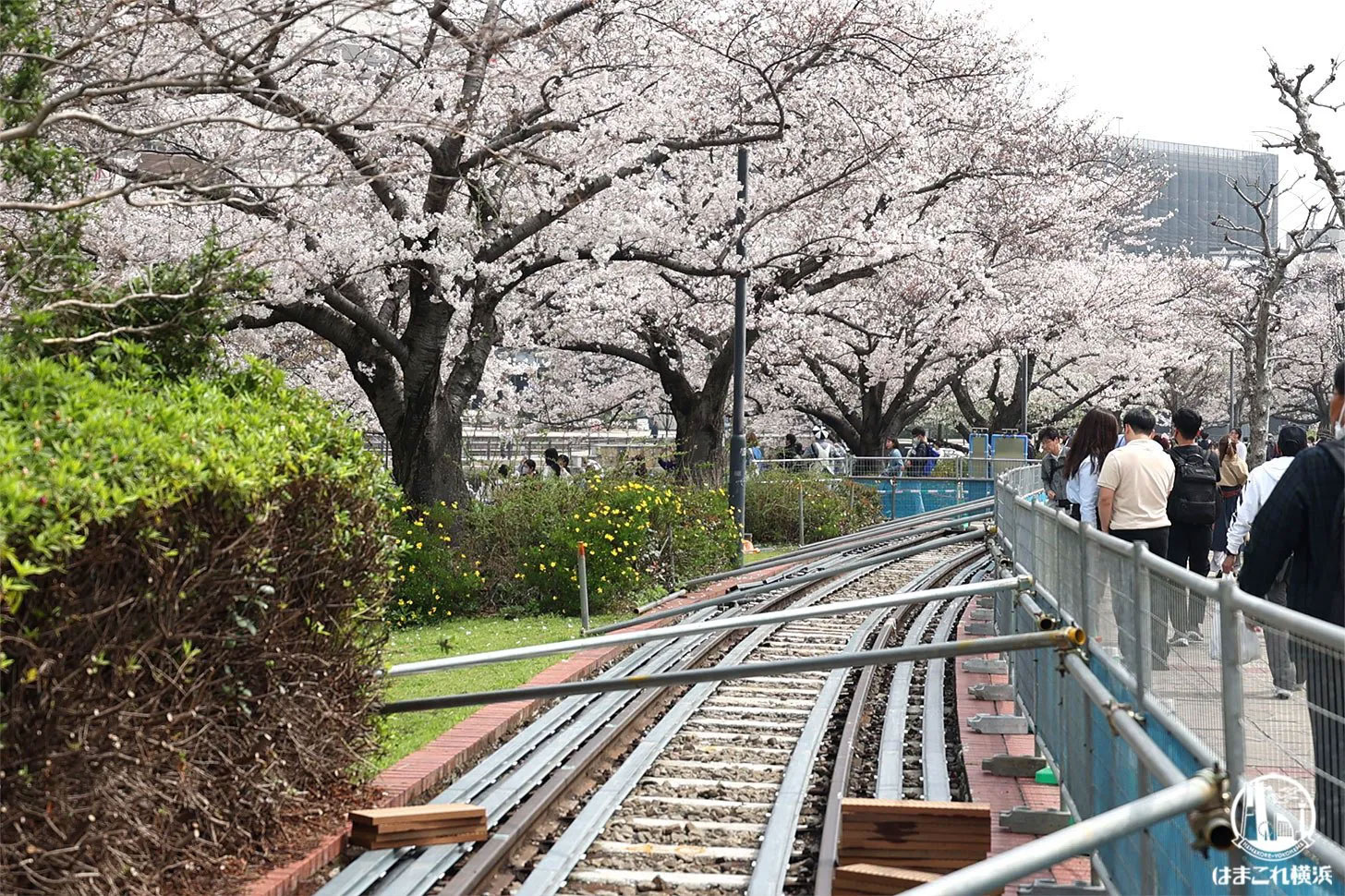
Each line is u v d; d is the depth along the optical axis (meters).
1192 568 13.38
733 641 15.41
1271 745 3.93
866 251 23.53
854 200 23.83
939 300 33.56
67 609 4.91
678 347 28.08
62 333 7.36
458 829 7.07
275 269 16.91
